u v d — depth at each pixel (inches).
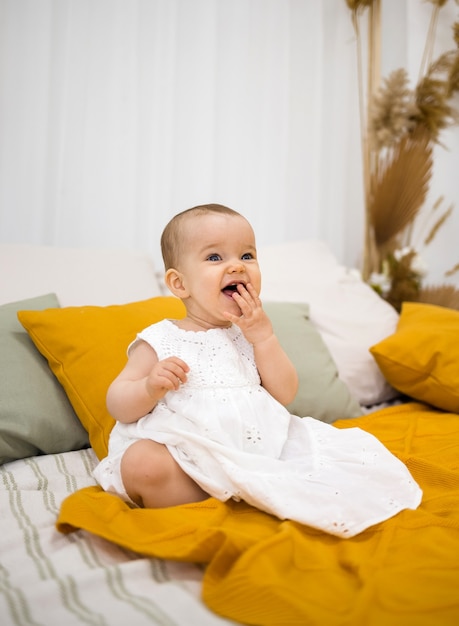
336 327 81.0
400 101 100.5
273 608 29.2
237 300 47.0
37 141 91.4
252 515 39.6
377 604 29.3
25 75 90.7
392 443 58.1
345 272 93.2
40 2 90.7
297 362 67.9
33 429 53.3
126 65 95.5
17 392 54.6
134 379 46.7
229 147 102.7
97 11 93.9
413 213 103.3
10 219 90.7
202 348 47.1
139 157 96.9
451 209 108.3
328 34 108.6
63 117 92.7
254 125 104.1
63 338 57.4
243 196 104.0
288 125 106.0
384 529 38.1
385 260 105.7
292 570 33.2
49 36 91.2
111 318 60.4
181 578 34.3
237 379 46.1
